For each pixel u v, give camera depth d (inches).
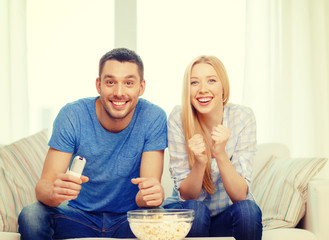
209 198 73.5
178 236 47.1
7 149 80.2
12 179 74.2
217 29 119.1
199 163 65.6
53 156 68.9
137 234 47.9
